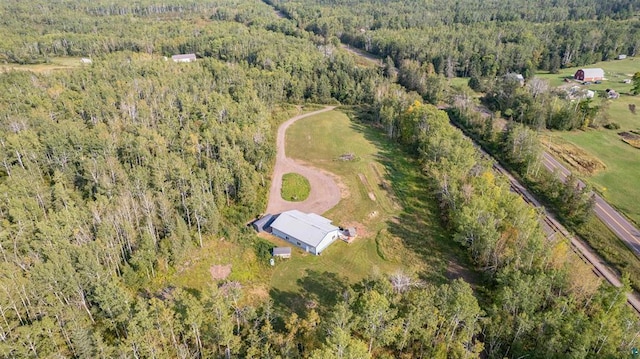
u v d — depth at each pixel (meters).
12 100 114.69
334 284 72.06
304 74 170.12
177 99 126.75
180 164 85.19
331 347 47.62
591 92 159.88
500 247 68.94
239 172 91.19
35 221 70.69
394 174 109.06
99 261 65.31
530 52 195.88
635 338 53.94
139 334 49.44
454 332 55.59
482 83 175.62
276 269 75.62
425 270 75.38
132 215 75.06
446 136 108.00
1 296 52.56
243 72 156.00
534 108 135.62
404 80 179.12
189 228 78.88
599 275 73.44
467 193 82.88
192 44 198.62
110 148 93.00
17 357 48.19
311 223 82.44
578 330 53.53
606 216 89.19
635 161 113.19
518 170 110.50
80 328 50.59
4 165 88.06
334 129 138.38
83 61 171.00
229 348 51.81
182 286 70.12
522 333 55.44
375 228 86.94
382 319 52.97
